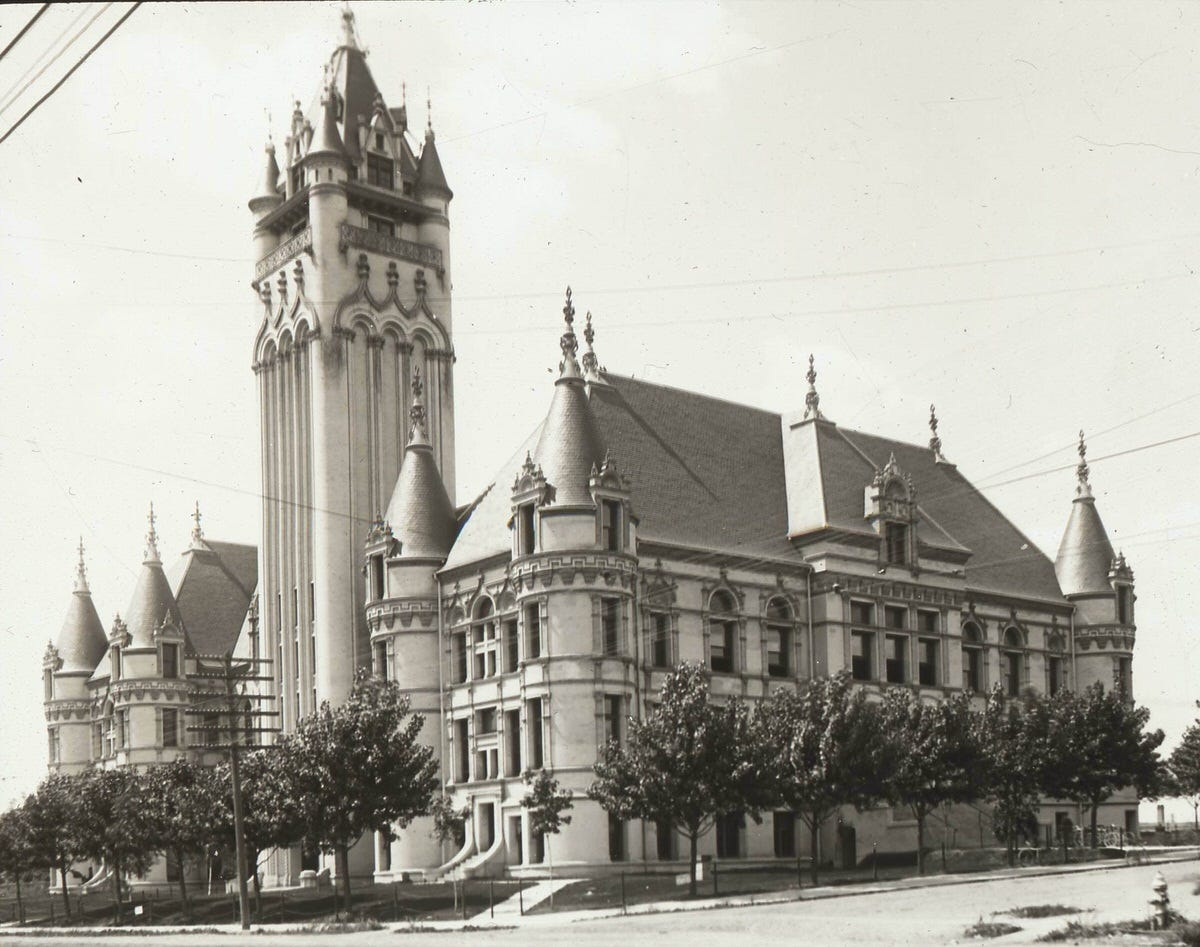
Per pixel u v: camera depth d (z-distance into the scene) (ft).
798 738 212.84
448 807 248.32
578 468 245.45
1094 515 338.95
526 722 243.60
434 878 257.96
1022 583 325.42
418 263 324.19
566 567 239.91
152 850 276.82
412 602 273.95
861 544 277.44
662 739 204.33
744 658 261.03
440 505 284.00
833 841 260.42
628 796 204.64
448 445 321.32
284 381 323.37
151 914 265.54
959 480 338.95
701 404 291.58
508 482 274.77
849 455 292.61
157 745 352.28
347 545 300.61
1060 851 256.93
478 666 264.11
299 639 311.88
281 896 245.45
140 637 357.41
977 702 303.68
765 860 254.88
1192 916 132.26
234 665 362.94
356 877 286.25
